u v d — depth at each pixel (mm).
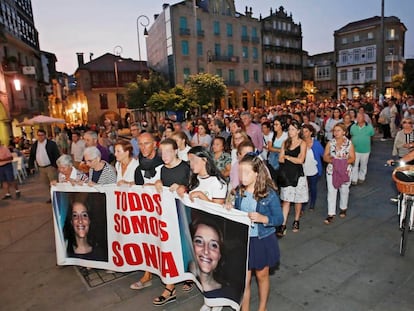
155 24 49031
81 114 48562
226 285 3076
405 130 6391
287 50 57375
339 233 5020
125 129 39969
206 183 3379
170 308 3494
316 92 62375
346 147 5223
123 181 3988
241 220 2877
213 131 8594
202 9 44438
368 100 19875
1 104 21656
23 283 4242
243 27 49531
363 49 61469
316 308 3303
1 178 8828
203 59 44844
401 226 4266
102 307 3586
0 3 23750
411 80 41469
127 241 3998
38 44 34688
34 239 5781
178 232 3500
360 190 7145
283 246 4699
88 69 43656
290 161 4930
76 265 4480
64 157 4586
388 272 3855
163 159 3656
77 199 4219
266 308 3344
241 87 49844
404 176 4141
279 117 6035
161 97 31078
